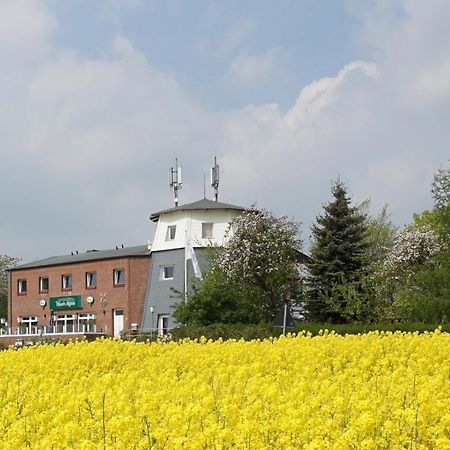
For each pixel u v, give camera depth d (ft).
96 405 35.88
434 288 120.37
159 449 28.86
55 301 225.15
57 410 36.45
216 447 28.58
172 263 201.26
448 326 99.40
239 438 29.14
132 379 44.78
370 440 28.04
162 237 204.74
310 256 174.29
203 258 196.24
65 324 222.07
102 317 213.05
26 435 32.50
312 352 59.00
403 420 30.83
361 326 105.50
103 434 30.99
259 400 33.01
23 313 233.96
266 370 52.80
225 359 59.57
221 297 137.49
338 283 167.73
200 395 38.40
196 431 30.71
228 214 200.54
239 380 43.65
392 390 37.37
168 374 49.06
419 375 44.91
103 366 62.95
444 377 45.55
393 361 54.44
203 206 200.44
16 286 237.25
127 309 207.10
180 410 32.07
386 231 219.61
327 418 31.94
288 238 179.52
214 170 227.40
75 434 30.63
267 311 172.14
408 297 122.72
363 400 33.12
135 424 30.86
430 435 30.14
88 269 217.77
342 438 28.07
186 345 71.77
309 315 170.09
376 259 197.67
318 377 46.62
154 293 203.41
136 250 216.95
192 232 199.21
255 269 175.42
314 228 171.42
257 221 178.40
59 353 66.08
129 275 208.03
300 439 29.66
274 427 30.22
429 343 62.54
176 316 137.18
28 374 55.88
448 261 121.70
